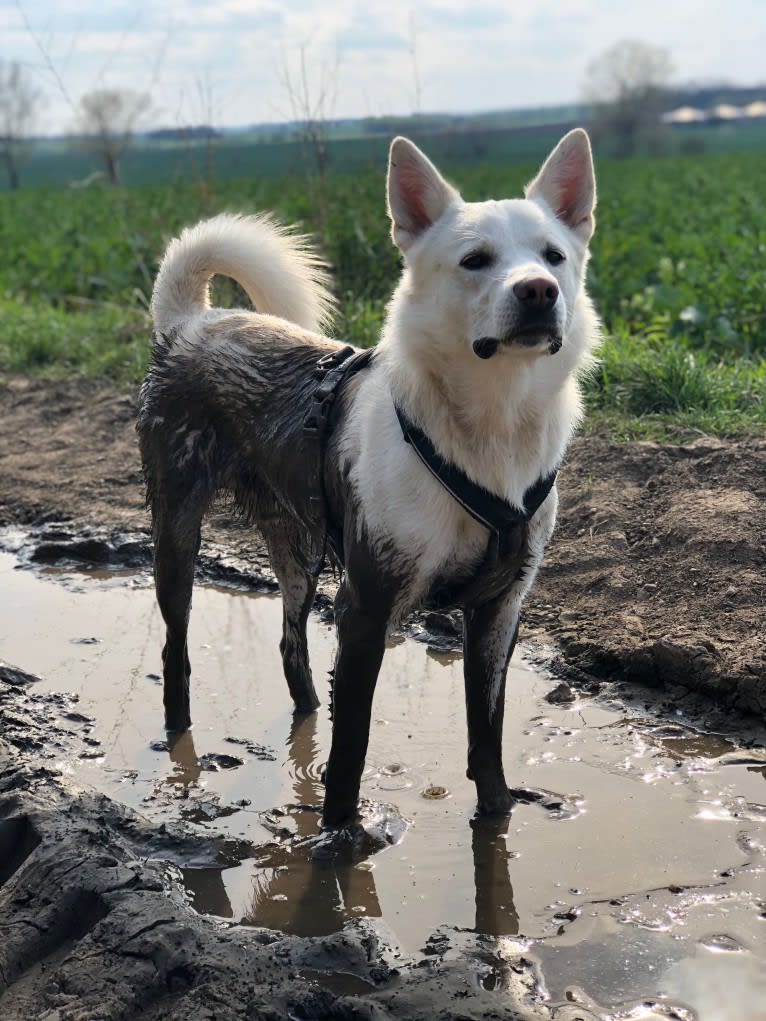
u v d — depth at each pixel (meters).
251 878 1.92
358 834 1.98
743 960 1.71
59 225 8.36
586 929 1.78
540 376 1.85
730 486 2.66
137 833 1.96
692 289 4.41
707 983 1.68
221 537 2.96
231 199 7.55
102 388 3.82
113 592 2.79
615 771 2.10
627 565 2.56
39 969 1.69
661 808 2.00
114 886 1.77
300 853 1.96
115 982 1.63
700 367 3.16
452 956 1.73
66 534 3.00
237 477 2.22
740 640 2.30
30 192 13.98
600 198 9.61
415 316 1.86
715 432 2.89
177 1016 1.58
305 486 2.04
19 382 3.98
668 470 2.76
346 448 1.93
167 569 2.26
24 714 2.30
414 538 1.86
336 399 1.99
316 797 2.10
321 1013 1.61
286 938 1.74
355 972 1.69
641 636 2.37
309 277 2.38
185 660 2.29
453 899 1.86
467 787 2.09
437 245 1.86
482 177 11.97
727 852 1.90
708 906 1.80
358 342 3.65
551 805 2.03
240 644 2.55
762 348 3.92
